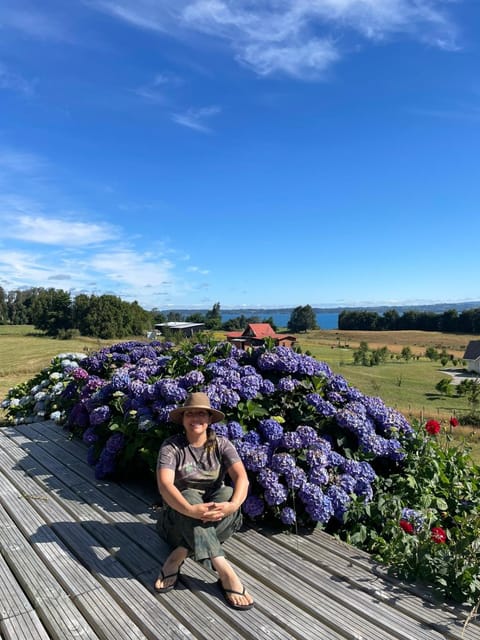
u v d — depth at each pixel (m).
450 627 2.02
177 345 5.71
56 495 3.48
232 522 2.41
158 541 2.74
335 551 2.70
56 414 5.88
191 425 2.54
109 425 3.82
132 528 2.91
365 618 2.08
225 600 2.17
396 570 2.45
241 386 3.56
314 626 2.01
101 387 4.41
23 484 3.72
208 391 3.45
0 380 19.55
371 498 3.25
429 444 3.88
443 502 3.45
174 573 2.27
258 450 3.14
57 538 2.79
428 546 2.48
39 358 32.47
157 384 3.66
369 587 2.32
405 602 2.21
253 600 2.20
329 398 3.86
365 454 3.48
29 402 6.95
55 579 2.35
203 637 1.92
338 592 2.27
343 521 2.96
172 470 2.44
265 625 2.01
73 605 2.14
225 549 2.72
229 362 4.07
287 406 3.74
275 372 3.94
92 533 2.84
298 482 2.97
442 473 3.71
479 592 2.23
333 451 3.41
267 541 2.83
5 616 2.06
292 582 2.36
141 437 3.59
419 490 3.49
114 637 1.91
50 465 4.20
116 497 3.44
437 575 2.36
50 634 1.96
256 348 4.39
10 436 5.24
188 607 2.12
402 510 3.06
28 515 3.12
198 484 2.52
